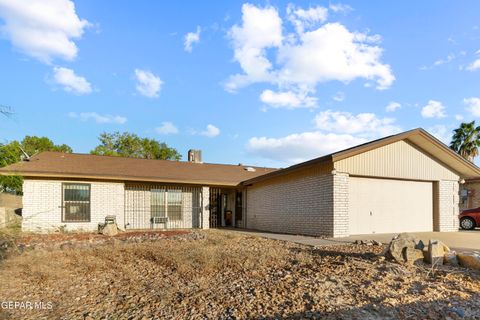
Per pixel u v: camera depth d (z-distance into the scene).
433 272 6.52
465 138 32.38
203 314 4.63
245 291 5.52
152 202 18.75
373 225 13.62
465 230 17.23
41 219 15.29
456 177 15.87
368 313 4.50
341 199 12.58
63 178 15.84
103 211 16.48
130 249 9.63
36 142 38.62
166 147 46.09
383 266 6.80
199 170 20.66
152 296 5.45
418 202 14.92
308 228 13.81
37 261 7.61
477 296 5.30
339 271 6.48
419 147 14.83
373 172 13.44
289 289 5.50
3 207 7.78
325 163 12.81
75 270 7.31
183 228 18.73
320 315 4.42
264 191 17.56
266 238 12.56
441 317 4.49
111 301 5.27
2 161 6.94
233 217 21.27
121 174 16.52
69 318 4.59
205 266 7.14
